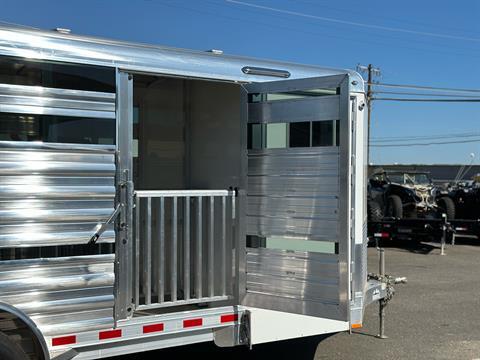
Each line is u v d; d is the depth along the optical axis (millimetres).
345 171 3615
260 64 4070
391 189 15000
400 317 6527
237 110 4277
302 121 3801
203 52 3900
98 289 3273
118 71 3379
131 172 3406
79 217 3199
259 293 3984
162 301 3703
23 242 3021
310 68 4312
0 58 3004
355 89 4348
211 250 3943
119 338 3387
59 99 3162
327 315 3729
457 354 5152
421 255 12555
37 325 3076
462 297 7730
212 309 3824
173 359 4777
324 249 3734
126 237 3371
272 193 3934
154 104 4727
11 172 2998
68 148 3170
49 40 3172
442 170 62031
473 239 16000
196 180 4691
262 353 5043
